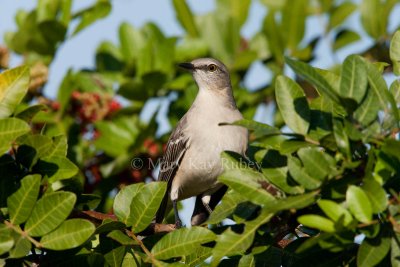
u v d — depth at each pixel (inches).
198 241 354.6
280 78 343.3
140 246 362.6
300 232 421.7
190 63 576.7
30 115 363.9
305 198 310.5
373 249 305.9
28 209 330.0
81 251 360.2
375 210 303.9
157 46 580.4
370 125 315.9
